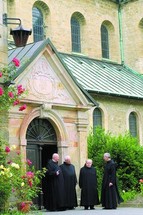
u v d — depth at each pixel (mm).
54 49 18016
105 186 17422
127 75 33312
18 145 16531
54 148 18297
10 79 14125
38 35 30250
